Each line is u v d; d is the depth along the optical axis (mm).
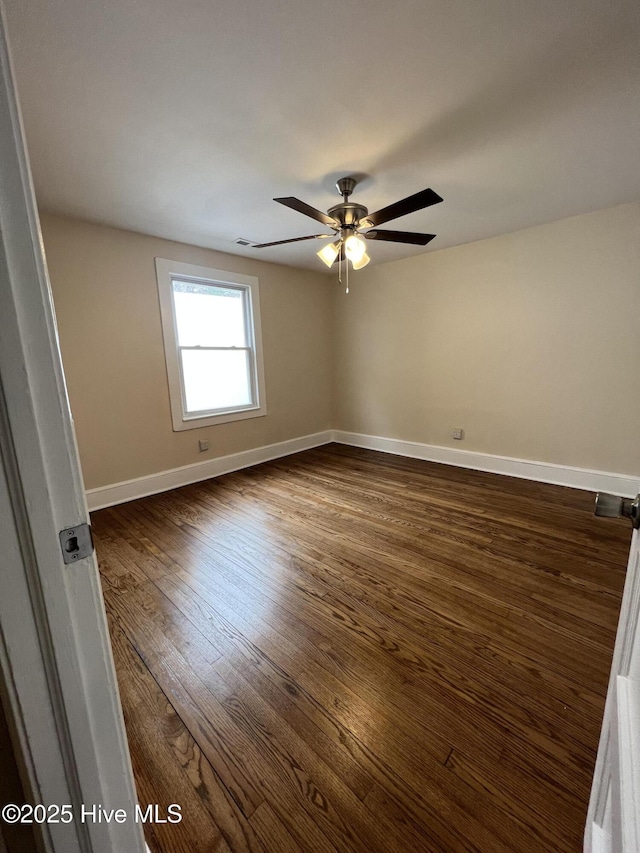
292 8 1135
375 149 1897
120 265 2973
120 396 3078
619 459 3002
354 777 1062
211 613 1768
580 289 2988
